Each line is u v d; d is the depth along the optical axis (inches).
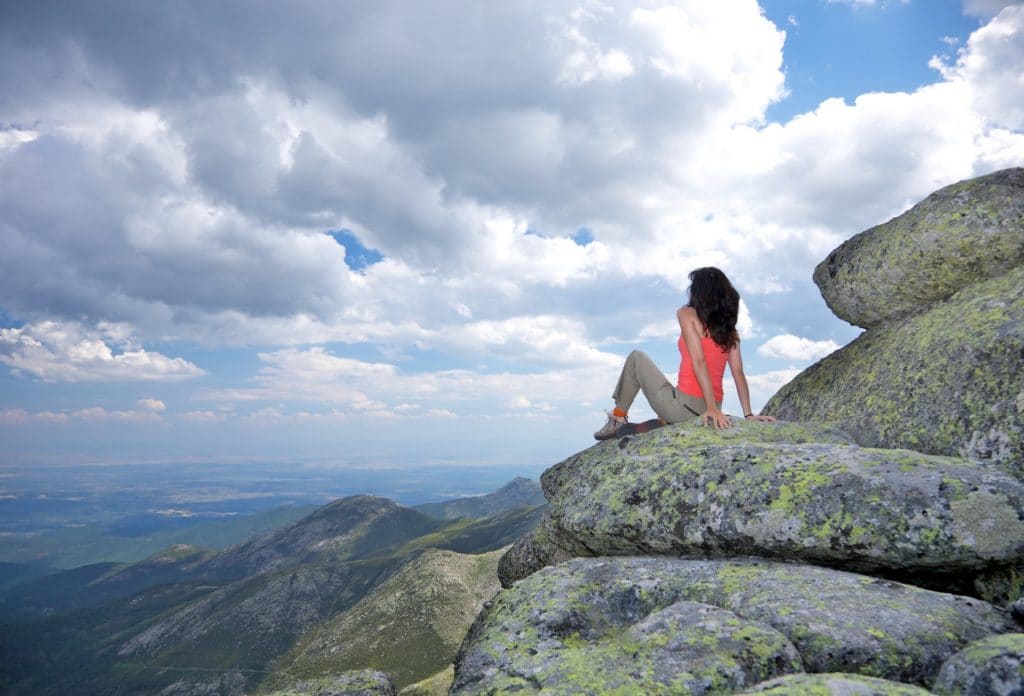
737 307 143.4
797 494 106.3
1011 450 116.6
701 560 111.2
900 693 58.7
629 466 135.3
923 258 162.4
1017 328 129.5
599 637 96.3
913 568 98.3
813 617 81.3
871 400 151.1
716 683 70.6
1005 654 60.0
